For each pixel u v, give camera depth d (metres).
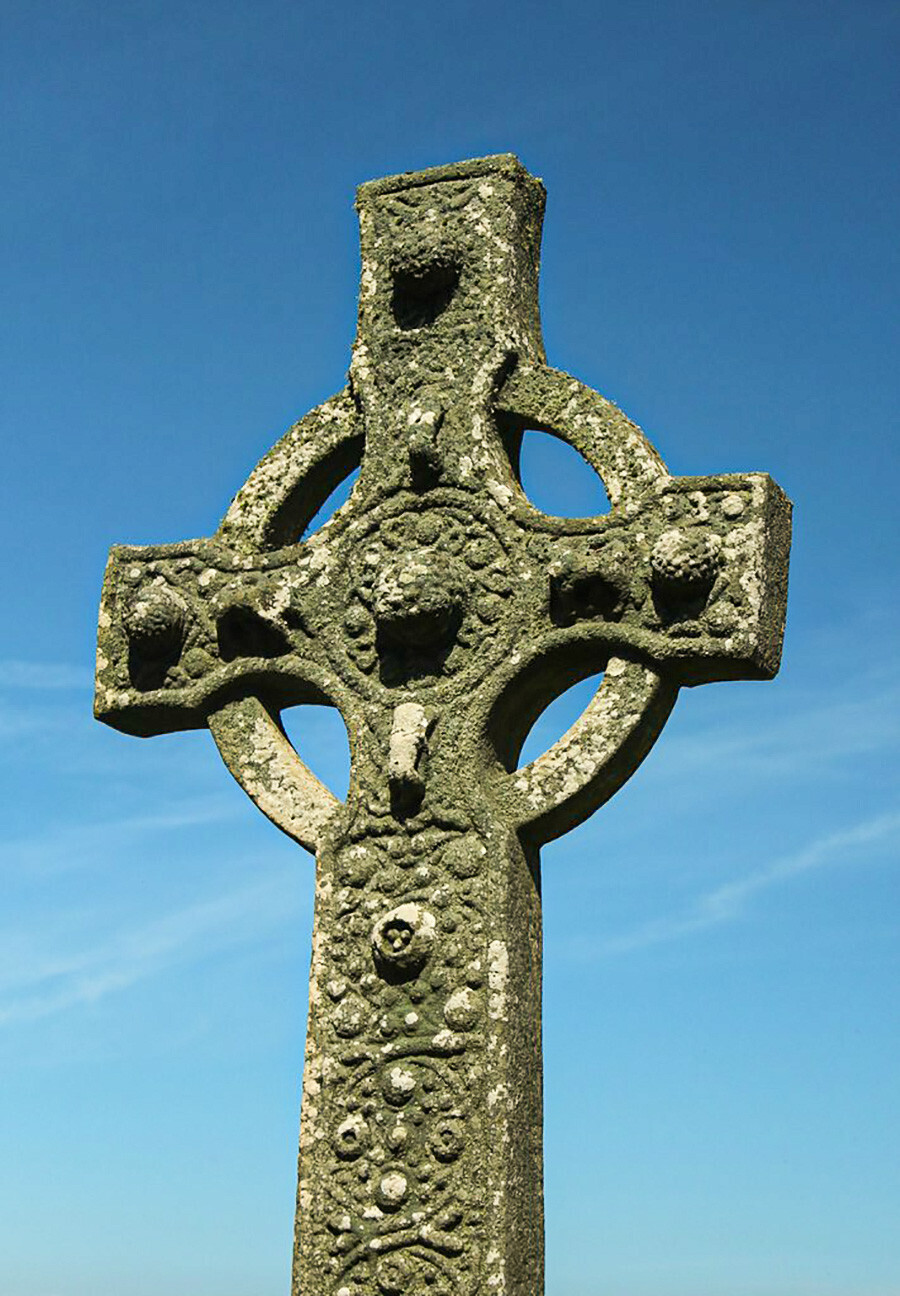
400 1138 6.78
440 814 7.08
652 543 7.12
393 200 7.89
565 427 7.41
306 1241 6.82
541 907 7.19
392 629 7.25
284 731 7.64
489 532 7.32
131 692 7.67
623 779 7.13
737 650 6.94
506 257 7.67
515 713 7.27
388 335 7.71
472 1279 6.59
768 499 7.11
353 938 7.06
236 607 7.55
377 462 7.55
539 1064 6.99
